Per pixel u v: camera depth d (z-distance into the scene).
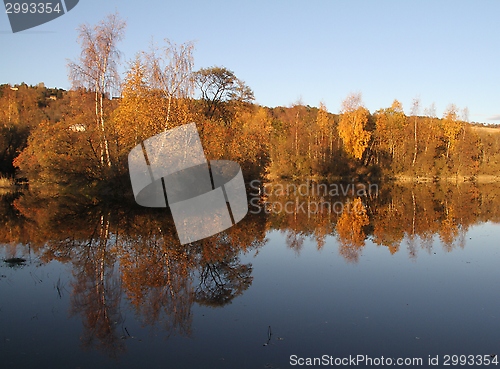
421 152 51.66
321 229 16.39
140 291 8.34
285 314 7.17
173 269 10.05
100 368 5.27
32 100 54.72
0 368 5.21
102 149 23.56
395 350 5.89
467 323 6.89
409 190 38.03
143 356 5.59
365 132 48.47
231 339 6.16
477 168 50.81
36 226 15.93
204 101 35.88
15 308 7.34
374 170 50.78
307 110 63.91
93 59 23.69
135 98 22.95
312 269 10.20
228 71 36.38
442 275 9.73
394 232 15.75
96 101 24.27
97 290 8.36
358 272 9.95
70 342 6.01
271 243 13.51
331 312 7.29
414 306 7.64
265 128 36.81
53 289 8.41
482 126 78.94
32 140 32.00
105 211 20.00
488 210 23.25
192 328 6.54
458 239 14.38
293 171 50.72
